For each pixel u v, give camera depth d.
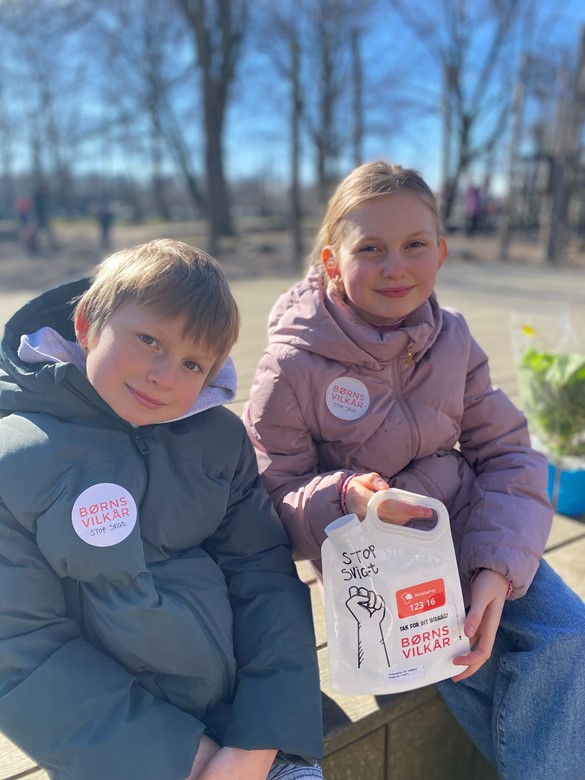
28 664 1.06
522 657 1.26
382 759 1.43
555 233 10.84
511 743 1.29
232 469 1.29
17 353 1.26
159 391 1.13
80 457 1.15
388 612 1.13
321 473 1.46
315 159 18.64
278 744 1.08
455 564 1.15
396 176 1.39
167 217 29.09
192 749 1.05
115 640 1.10
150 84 15.55
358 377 1.42
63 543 1.09
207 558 1.25
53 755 1.03
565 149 10.59
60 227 23.48
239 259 10.67
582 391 2.08
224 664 1.15
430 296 1.50
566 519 2.17
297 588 1.28
